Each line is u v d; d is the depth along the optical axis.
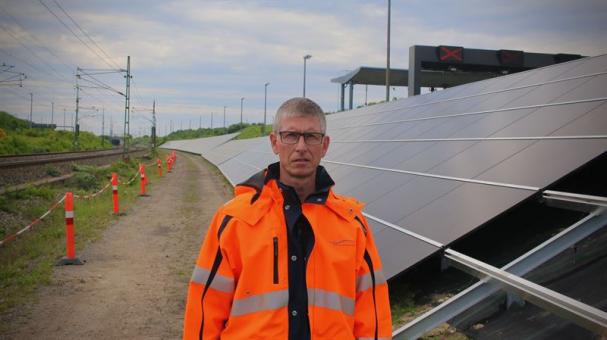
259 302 2.46
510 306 5.03
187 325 2.54
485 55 36.06
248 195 2.66
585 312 3.57
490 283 4.78
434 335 5.15
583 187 7.44
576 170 5.79
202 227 14.00
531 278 5.20
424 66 37.50
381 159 11.24
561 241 4.75
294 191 2.59
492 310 5.12
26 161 32.41
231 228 2.54
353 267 2.58
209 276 2.54
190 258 10.38
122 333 6.40
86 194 20.52
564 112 7.87
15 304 7.34
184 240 12.20
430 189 7.64
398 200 7.93
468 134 9.53
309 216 2.58
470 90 13.69
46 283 8.33
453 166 8.16
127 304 7.50
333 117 26.53
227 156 43.69
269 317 2.42
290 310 2.45
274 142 2.77
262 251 2.49
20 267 9.27
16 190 17.05
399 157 10.54
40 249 10.59
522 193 5.92
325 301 2.49
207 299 2.54
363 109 22.09
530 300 4.20
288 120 2.64
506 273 4.52
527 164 6.69
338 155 14.90
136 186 26.08
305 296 2.48
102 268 9.45
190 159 67.69
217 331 2.53
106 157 49.62
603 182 7.56
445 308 4.76
